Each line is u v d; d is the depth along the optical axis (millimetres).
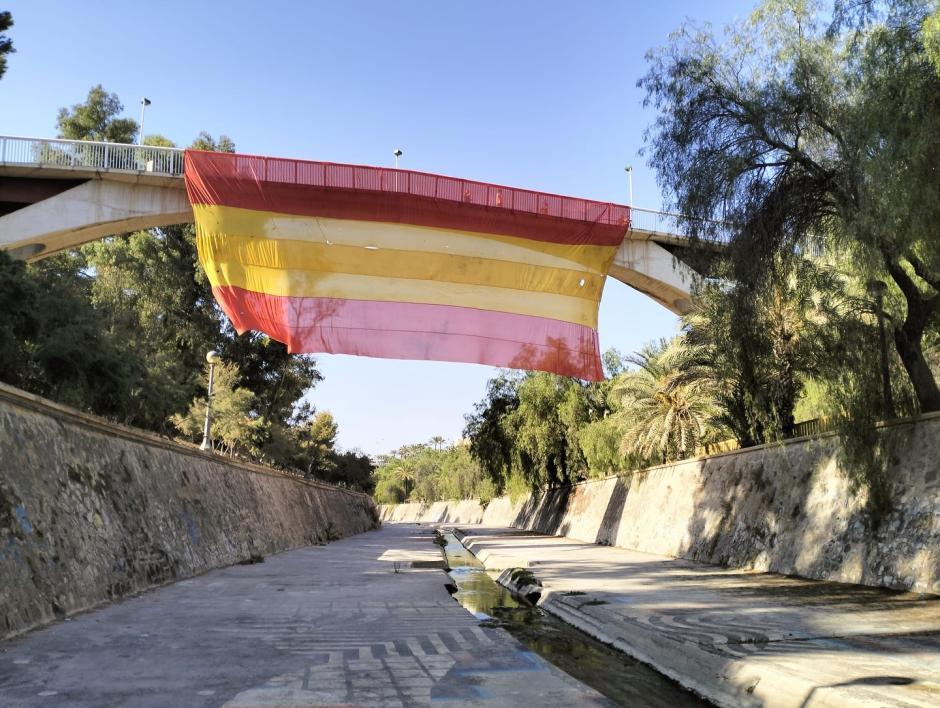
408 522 144500
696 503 29578
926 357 18734
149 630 10516
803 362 20609
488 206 26359
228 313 25984
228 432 38031
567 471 55719
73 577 12406
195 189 25375
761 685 7660
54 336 17688
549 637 12188
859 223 13953
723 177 17047
